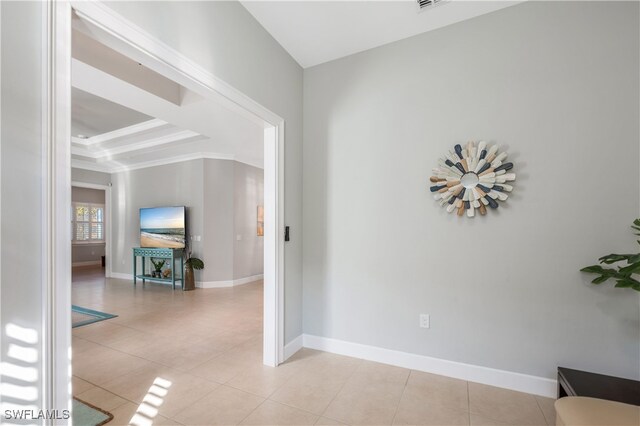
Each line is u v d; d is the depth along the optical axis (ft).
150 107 11.28
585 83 6.77
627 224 6.42
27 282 3.52
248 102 7.48
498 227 7.41
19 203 3.47
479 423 6.05
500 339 7.40
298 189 9.64
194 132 16.05
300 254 9.70
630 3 6.53
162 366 8.49
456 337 7.83
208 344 10.11
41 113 3.65
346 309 9.17
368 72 9.04
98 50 8.51
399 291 8.49
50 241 3.65
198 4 6.12
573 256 6.79
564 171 6.88
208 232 19.75
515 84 7.35
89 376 7.95
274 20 7.86
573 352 6.77
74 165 21.49
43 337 3.61
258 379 7.75
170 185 20.90
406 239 8.42
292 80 9.39
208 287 19.61
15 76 3.47
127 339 10.57
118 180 23.38
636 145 6.40
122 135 16.75
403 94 8.57
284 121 8.93
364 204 8.98
